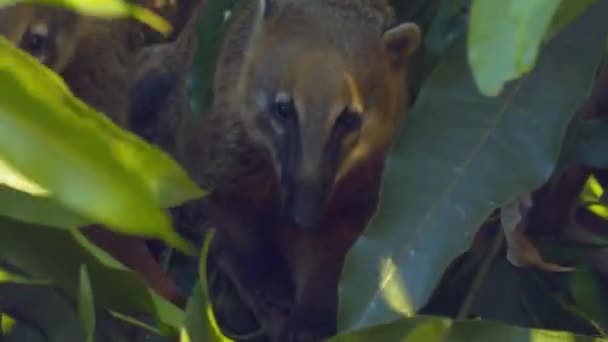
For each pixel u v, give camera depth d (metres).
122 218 3.25
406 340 4.86
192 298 4.62
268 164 8.09
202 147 8.42
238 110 8.17
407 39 7.89
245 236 8.33
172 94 8.98
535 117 5.37
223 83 8.33
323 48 7.79
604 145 6.67
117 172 3.26
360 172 7.82
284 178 7.48
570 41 5.40
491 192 5.29
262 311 8.09
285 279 8.34
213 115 8.30
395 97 7.89
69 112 3.23
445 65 5.44
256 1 8.57
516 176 5.32
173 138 8.97
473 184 5.30
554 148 5.33
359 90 7.60
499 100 5.38
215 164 8.31
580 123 6.63
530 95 5.39
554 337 4.89
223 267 8.32
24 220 4.04
